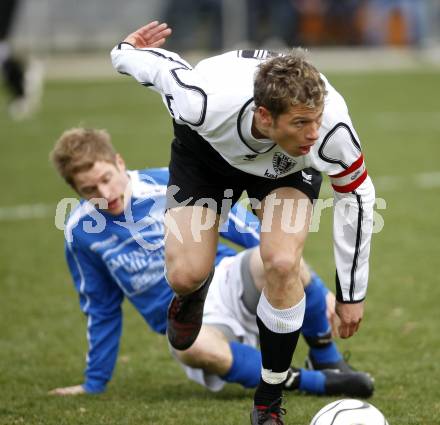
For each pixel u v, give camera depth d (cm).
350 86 7844
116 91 7981
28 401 1559
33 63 7144
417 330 1973
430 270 2503
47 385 1692
